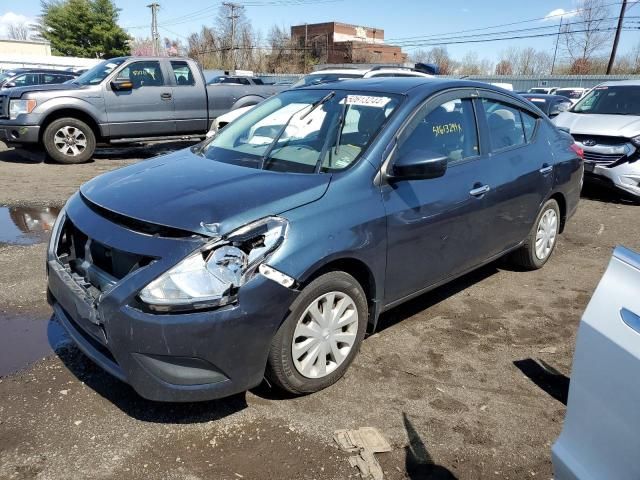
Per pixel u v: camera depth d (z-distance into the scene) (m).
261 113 4.04
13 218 6.27
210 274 2.38
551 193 4.66
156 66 10.46
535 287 4.58
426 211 3.31
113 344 2.44
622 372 1.63
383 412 2.81
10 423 2.63
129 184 3.03
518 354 3.47
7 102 9.63
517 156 4.23
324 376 2.92
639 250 5.67
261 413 2.77
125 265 2.54
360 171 3.04
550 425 2.77
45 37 51.66
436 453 2.53
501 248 4.25
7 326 3.61
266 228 2.56
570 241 5.96
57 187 7.93
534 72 59.78
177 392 2.42
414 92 3.53
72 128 9.86
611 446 1.66
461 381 3.13
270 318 2.53
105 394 2.88
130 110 10.21
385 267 3.12
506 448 2.59
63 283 2.81
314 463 2.43
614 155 7.41
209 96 11.09
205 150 3.79
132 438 2.56
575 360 1.81
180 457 2.45
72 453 2.45
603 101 8.51
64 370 3.10
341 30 79.12
